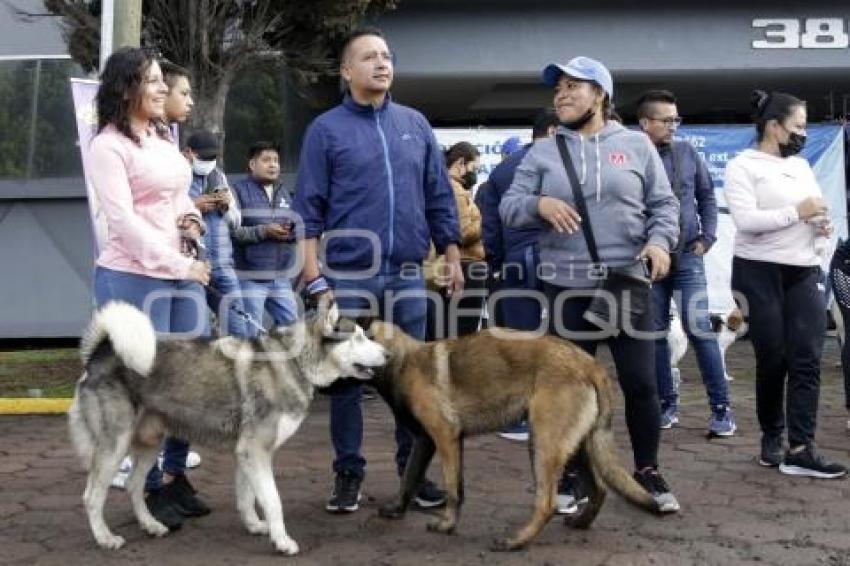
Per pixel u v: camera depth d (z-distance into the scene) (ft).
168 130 15.89
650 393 15.49
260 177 23.56
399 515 15.60
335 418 15.99
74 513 16.12
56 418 24.50
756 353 18.44
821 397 26.23
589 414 14.21
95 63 29.73
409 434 16.43
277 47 30.73
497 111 49.21
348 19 30.25
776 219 17.67
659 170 15.65
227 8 28.91
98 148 14.35
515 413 14.56
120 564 13.69
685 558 13.78
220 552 14.17
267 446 14.14
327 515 15.96
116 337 13.66
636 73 39.04
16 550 14.29
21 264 37.06
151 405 14.20
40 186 36.58
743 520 15.51
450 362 14.80
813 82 41.37
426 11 38.37
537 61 38.60
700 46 38.63
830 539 14.55
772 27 38.50
